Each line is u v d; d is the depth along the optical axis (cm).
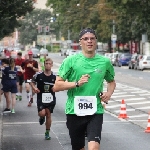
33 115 2070
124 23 7756
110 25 8600
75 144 914
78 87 892
